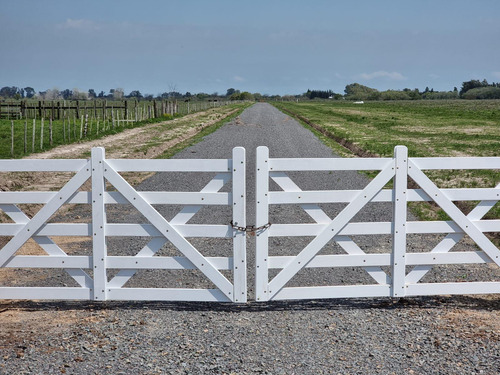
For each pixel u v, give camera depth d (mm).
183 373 4531
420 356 4855
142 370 4586
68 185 6102
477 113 58438
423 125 39281
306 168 6043
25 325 5625
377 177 6137
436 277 7145
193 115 56938
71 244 8758
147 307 6184
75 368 4625
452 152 21156
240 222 6027
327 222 6156
